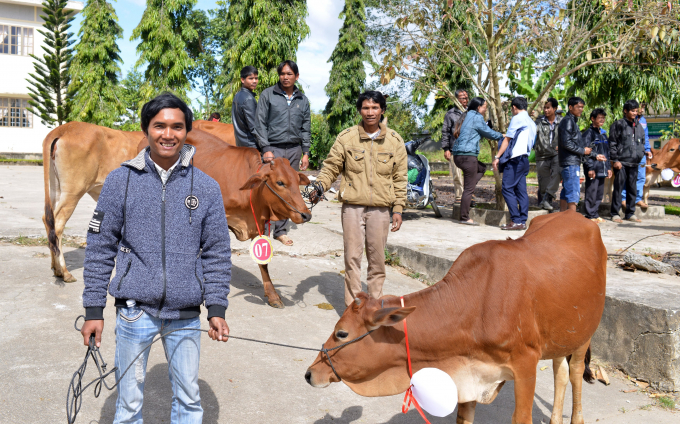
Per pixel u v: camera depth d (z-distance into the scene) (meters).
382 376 2.67
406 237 7.51
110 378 3.68
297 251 7.37
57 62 29.27
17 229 7.36
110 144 6.18
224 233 2.55
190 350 2.49
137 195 2.37
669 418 3.61
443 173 26.08
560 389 3.31
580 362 3.32
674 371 3.97
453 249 6.63
